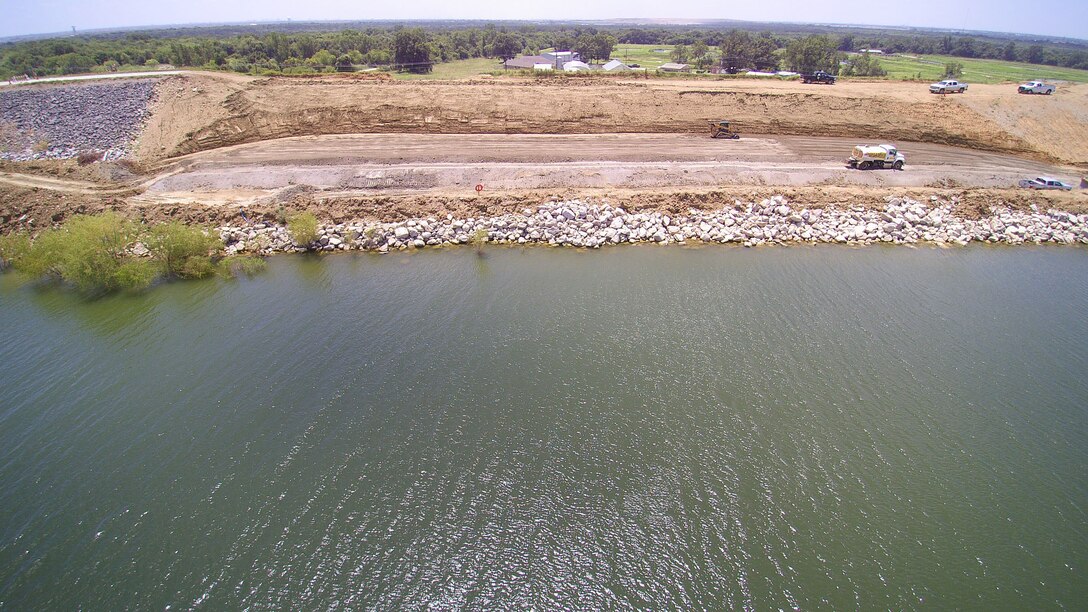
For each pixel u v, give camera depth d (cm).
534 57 12612
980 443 2419
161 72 6900
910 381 2795
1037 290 3778
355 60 11112
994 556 1958
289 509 2106
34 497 2150
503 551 1977
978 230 4653
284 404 2608
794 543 1997
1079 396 2708
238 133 5838
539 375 2802
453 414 2547
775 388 2725
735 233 4469
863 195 4906
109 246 3691
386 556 1953
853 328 3244
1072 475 2272
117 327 3269
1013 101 6544
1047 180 5141
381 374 2809
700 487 2200
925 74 11338
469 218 4475
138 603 1800
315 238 4225
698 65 11819
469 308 3412
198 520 2062
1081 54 17812
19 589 1841
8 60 9281
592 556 1961
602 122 6203
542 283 3722
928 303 3556
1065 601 1827
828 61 10131
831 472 2269
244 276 3866
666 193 4762
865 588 1853
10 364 2941
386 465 2288
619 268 3947
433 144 5647
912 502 2147
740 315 3356
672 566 1928
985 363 2955
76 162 5303
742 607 1803
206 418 2527
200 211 4403
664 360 2919
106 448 2370
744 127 6253
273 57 11188
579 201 4641
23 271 3816
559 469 2275
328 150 5488
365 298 3538
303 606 1800
